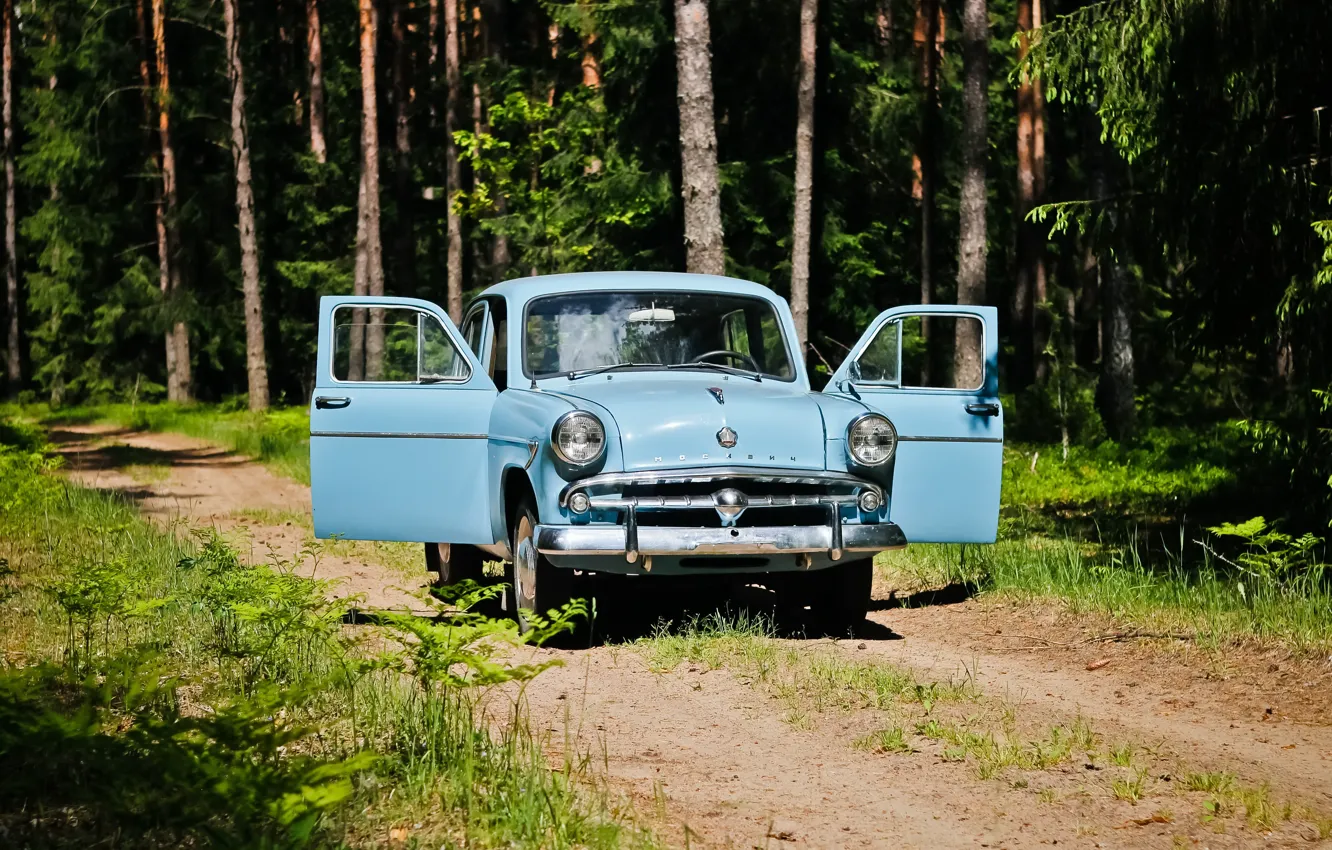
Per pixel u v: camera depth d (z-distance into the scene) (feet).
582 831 14.44
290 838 13.15
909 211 101.96
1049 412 85.46
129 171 162.91
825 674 23.34
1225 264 34.68
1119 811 16.15
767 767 18.06
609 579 31.99
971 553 36.52
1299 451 33.60
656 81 84.43
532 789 15.10
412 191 146.00
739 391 27.27
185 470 77.97
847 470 26.43
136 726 16.08
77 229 161.38
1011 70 36.11
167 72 146.00
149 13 153.58
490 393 28.96
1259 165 32.42
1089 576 32.83
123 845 13.61
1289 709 21.45
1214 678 23.57
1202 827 15.51
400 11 129.80
